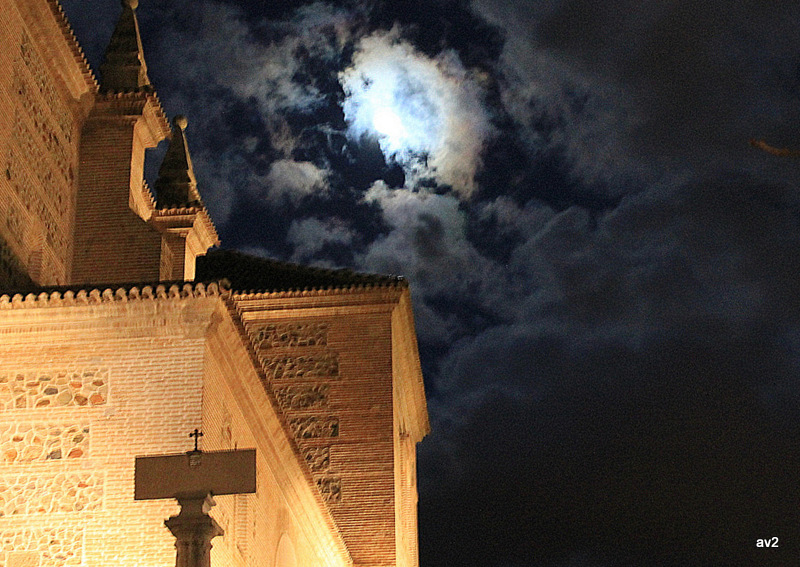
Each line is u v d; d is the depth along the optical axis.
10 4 21.56
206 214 25.41
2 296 17.83
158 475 14.77
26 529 17.03
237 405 20.12
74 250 24.03
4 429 17.50
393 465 30.38
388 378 31.02
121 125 25.16
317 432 30.72
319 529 27.45
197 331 17.91
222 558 18.56
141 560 16.84
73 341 17.89
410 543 35.75
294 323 31.61
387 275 32.44
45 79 23.25
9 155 21.12
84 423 17.53
